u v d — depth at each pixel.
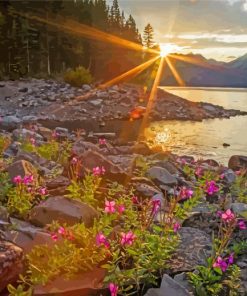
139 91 62.06
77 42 90.56
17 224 5.68
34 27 77.75
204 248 5.45
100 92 56.22
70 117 44.44
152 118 47.56
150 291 4.44
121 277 4.51
